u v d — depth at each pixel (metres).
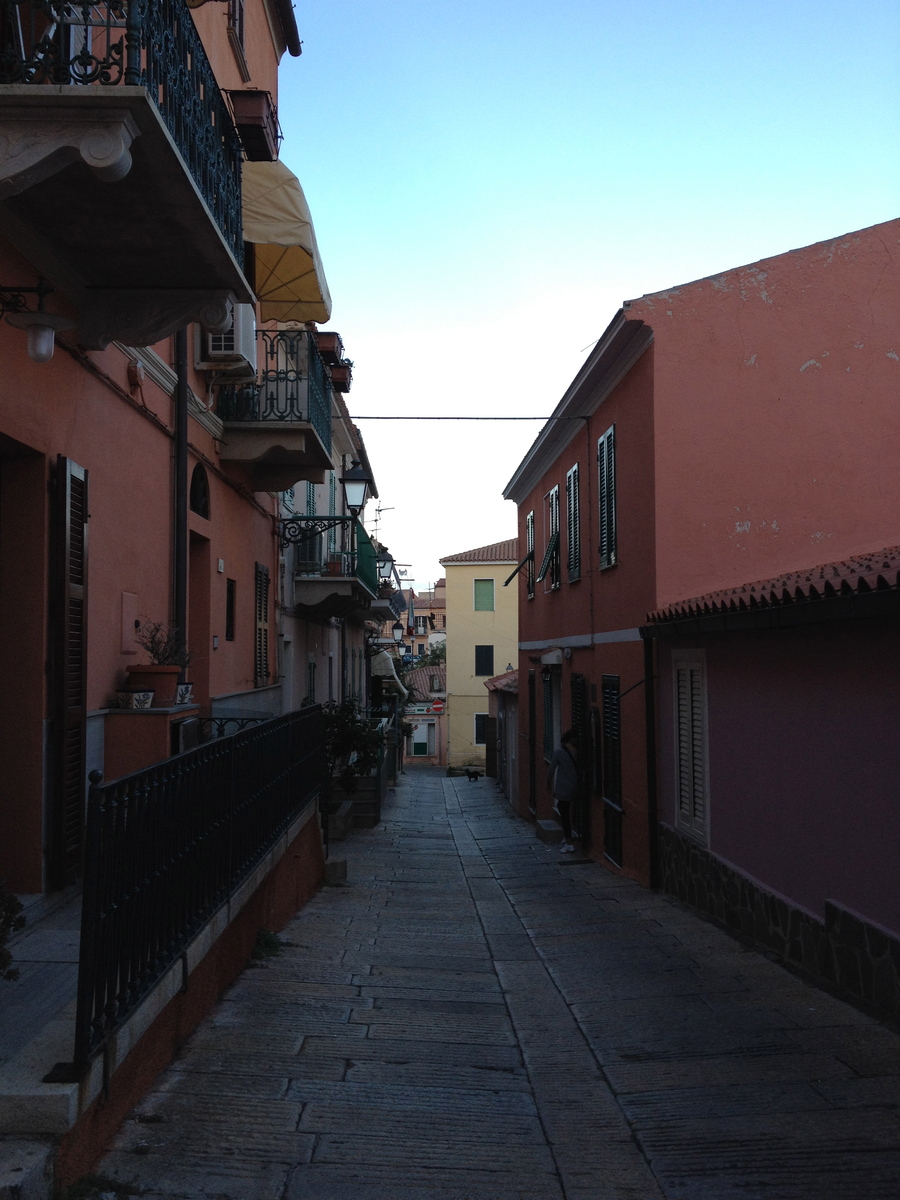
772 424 10.71
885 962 5.98
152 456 8.78
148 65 5.17
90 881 3.61
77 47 5.68
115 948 3.91
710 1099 4.69
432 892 11.45
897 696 5.94
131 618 8.17
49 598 6.36
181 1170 3.66
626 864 12.27
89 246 6.20
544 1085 4.97
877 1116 4.37
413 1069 5.07
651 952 8.06
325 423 12.79
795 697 7.42
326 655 22.08
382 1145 4.07
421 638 76.25
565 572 16.61
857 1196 3.67
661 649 11.05
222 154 6.72
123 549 7.97
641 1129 4.36
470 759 44.38
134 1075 4.20
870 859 6.26
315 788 10.95
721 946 8.14
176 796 4.89
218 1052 4.98
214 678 11.02
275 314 11.52
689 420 10.73
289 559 16.69
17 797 6.16
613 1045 5.64
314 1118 4.28
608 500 13.06
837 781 6.73
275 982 6.52
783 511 10.65
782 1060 5.18
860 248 10.85
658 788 11.22
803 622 6.65
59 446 6.59
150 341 6.91
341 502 24.25
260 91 9.42
